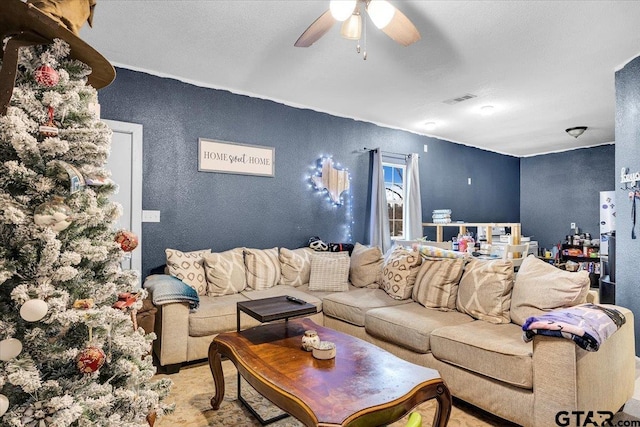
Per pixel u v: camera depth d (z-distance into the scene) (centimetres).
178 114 368
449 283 292
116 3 239
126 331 145
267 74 358
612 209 632
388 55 312
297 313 235
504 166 741
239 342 215
